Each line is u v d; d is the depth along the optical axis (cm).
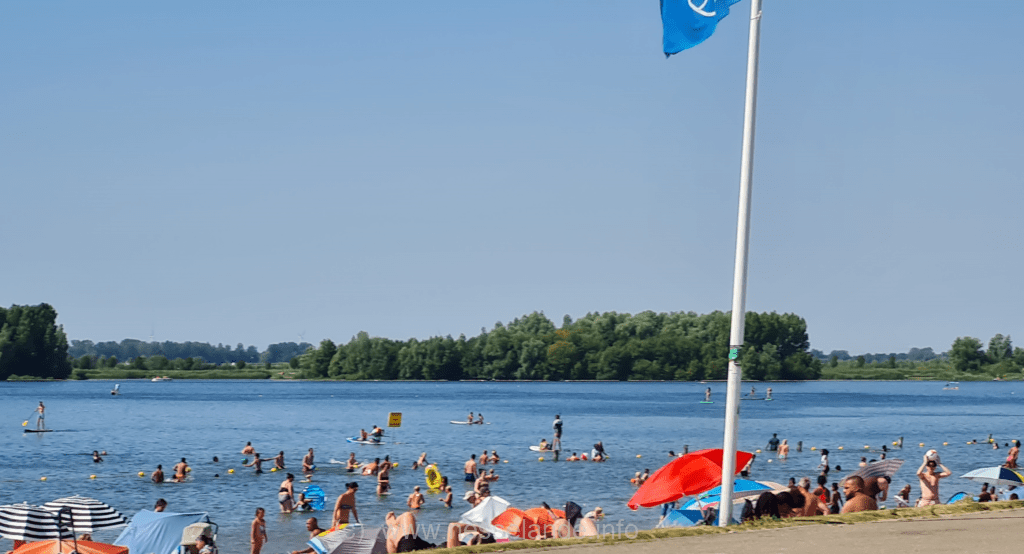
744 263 1781
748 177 1780
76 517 2470
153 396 17475
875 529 1501
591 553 1405
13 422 10256
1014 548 1303
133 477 5488
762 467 6084
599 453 6481
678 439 8350
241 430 9362
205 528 2586
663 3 1922
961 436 8750
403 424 10319
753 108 1775
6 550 3033
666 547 1425
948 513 1631
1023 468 6009
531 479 5384
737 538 1472
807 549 1356
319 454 6919
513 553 1451
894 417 11662
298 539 3512
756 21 1772
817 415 12131
